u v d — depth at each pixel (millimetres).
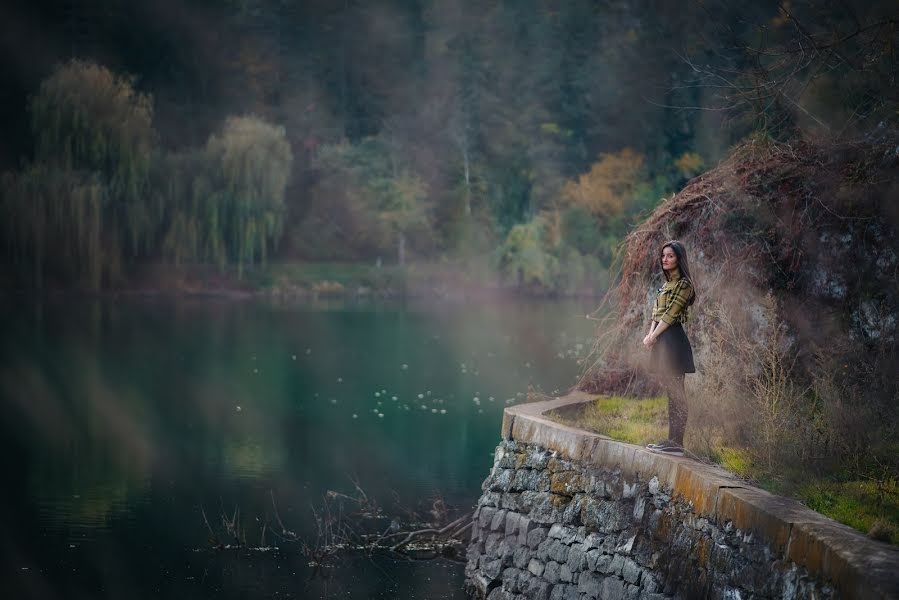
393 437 17031
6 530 11164
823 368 8438
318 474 14195
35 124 43719
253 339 33031
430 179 76250
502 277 61188
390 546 10727
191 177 48750
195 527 11375
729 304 9570
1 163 58625
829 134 9648
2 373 23656
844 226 9086
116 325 36156
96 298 46375
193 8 82812
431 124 80000
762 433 7207
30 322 35656
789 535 5117
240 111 80938
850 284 8930
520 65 83188
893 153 8797
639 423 8727
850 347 8586
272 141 50625
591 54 80188
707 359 9414
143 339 31859
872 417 7266
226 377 24203
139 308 43719
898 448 6859
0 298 43375
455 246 69438
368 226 67812
